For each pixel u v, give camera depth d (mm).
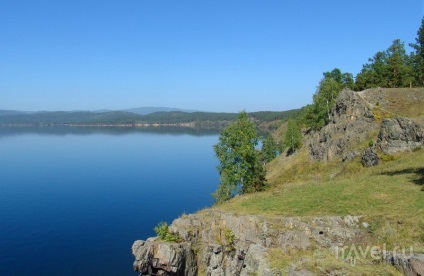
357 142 53344
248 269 22688
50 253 62062
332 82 82688
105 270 54875
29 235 71188
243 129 47719
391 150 44500
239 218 28781
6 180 127312
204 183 122688
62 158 191625
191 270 30719
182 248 30719
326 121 81000
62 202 96438
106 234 71688
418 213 22703
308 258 20266
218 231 30453
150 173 143625
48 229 74812
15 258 59750
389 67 80750
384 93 65562
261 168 48219
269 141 117375
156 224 77875
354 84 87000
